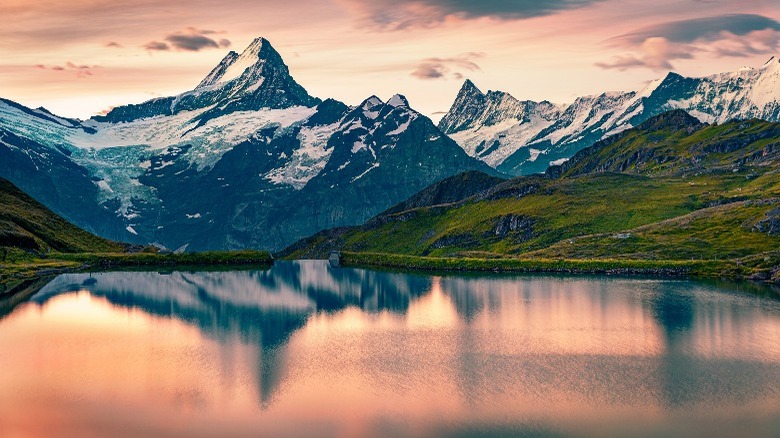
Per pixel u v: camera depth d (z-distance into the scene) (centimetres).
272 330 18975
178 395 13700
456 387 13912
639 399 13200
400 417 12531
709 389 13650
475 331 18388
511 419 12400
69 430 12156
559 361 15475
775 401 13038
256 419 12550
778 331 17812
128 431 12100
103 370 15212
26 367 15438
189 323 19975
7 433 12019
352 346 17062
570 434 11819
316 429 12119
